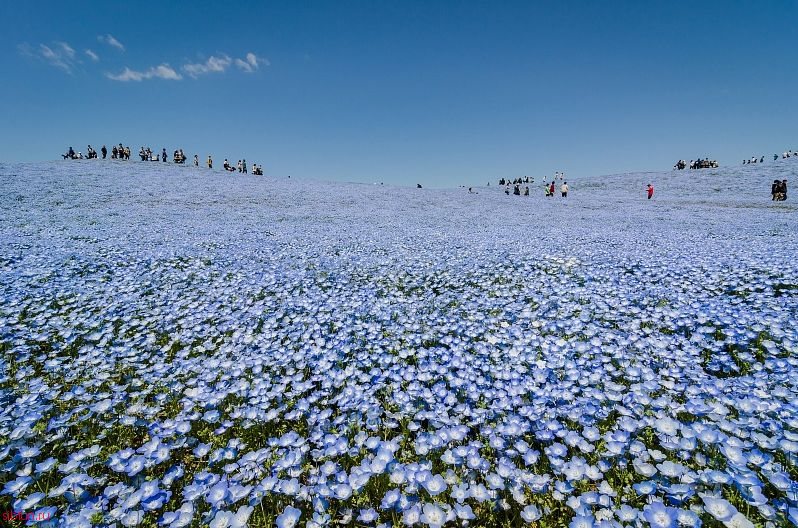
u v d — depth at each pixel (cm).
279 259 1162
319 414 403
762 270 887
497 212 2761
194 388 463
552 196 4338
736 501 284
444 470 335
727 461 300
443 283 944
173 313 707
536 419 369
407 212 2639
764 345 528
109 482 338
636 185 5356
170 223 1783
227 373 499
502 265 1071
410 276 1005
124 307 743
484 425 387
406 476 299
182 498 318
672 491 268
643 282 879
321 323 679
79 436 394
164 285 889
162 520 274
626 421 349
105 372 505
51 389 471
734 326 570
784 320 598
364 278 980
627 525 260
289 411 431
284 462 316
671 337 567
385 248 1341
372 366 524
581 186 5841
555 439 365
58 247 1180
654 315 644
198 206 2383
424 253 1238
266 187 3534
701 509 267
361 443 353
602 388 442
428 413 396
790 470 304
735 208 2827
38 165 3669
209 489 299
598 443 355
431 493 279
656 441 352
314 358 547
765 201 3228
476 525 289
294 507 298
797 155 6231
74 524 271
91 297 795
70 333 618
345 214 2411
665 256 1111
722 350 554
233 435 399
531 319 674
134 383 479
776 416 360
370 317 713
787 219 2064
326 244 1409
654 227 1895
